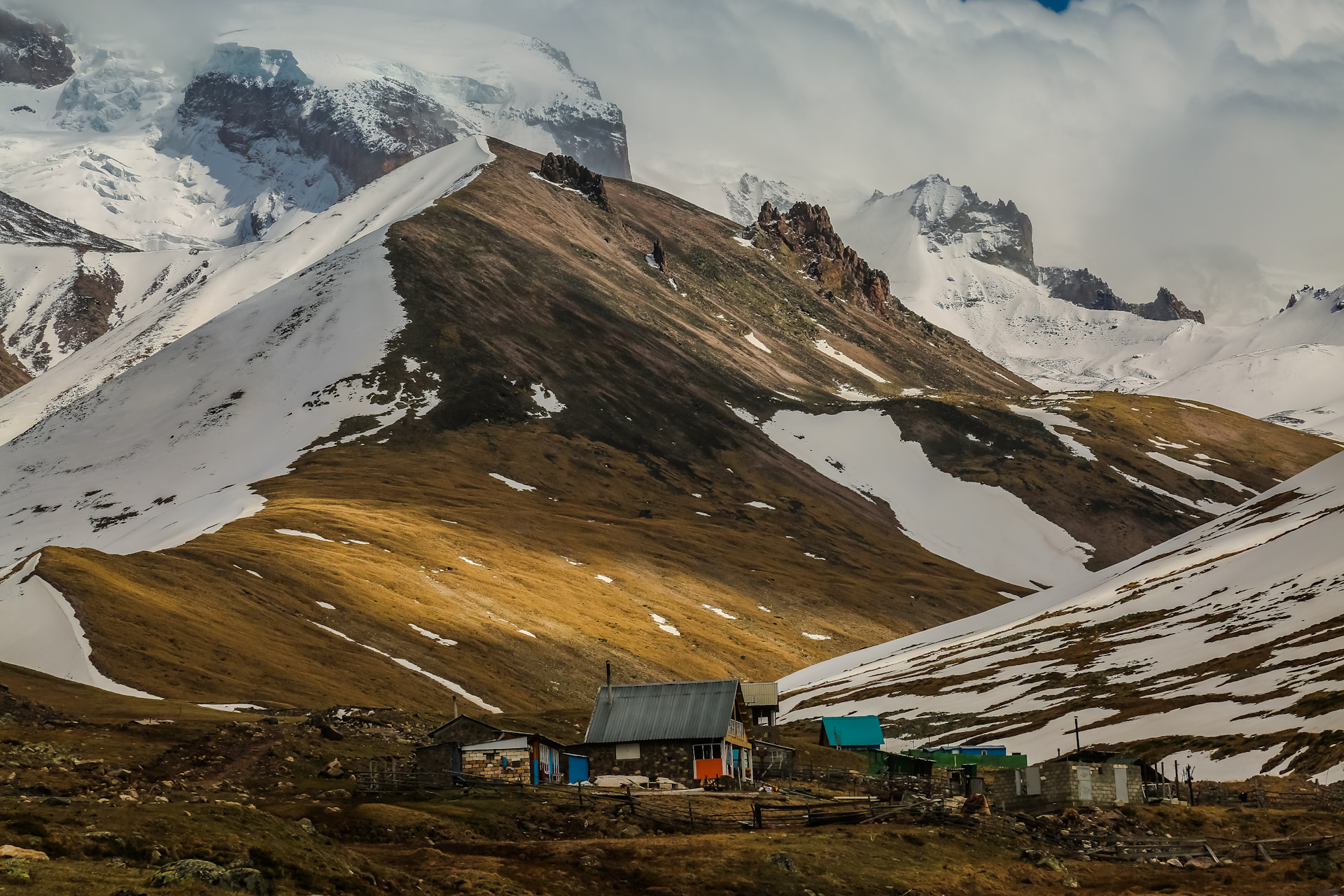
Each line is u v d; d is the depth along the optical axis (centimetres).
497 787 6462
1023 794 6862
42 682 8819
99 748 6512
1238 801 6906
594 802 6047
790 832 5578
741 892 4650
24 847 3506
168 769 6291
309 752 7106
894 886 4903
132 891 3269
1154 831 6088
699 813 5994
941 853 5381
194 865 3478
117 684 9394
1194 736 9431
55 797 4331
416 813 5403
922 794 7175
